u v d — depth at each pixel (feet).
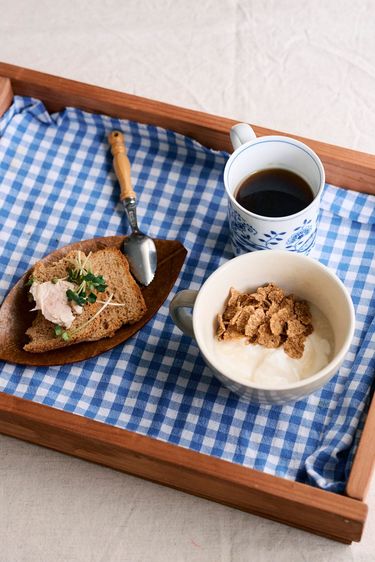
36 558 3.27
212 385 3.35
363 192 3.57
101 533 3.30
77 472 3.37
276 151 3.39
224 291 3.28
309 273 3.22
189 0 4.25
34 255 3.59
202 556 3.26
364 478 3.05
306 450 3.24
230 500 3.25
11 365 3.40
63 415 3.17
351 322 3.10
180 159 3.71
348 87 4.03
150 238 3.52
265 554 3.25
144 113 3.62
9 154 3.74
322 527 3.18
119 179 3.65
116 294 3.41
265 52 4.13
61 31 4.23
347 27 4.15
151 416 3.32
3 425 3.33
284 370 3.18
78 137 3.77
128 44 4.18
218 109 4.02
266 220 3.24
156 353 3.41
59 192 3.69
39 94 3.72
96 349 3.37
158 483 3.34
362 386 3.27
